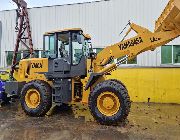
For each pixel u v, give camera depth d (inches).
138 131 193.9
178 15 211.0
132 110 297.0
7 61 433.7
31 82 257.9
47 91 250.2
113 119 211.0
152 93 367.2
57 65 256.1
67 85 250.8
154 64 378.0
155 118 247.4
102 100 218.8
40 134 183.2
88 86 235.3
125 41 244.7
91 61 245.4
